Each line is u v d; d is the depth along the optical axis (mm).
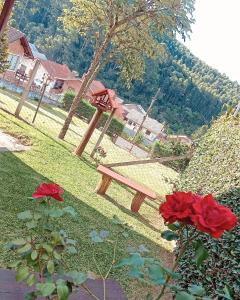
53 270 1589
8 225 4918
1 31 8281
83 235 5879
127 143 25656
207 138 9680
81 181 9641
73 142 15727
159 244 7387
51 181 8172
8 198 5918
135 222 8250
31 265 1645
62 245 1726
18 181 6984
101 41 15984
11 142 10172
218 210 1340
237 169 5523
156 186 15258
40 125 15438
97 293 2273
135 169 17047
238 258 3980
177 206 1394
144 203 10812
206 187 6766
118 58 15750
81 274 1554
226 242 4266
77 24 16312
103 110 12633
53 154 10992
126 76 16531
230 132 7480
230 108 9914
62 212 1783
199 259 1483
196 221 1313
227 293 1640
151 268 1468
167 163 20984
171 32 14930
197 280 4633
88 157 13688
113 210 8406
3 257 4086
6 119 12547
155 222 9109
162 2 13773
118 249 5977
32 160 9242
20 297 1908
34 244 1686
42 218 1841
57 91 46344
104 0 14344
